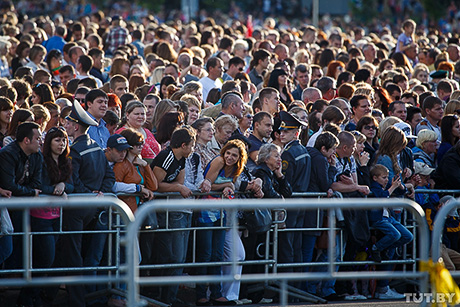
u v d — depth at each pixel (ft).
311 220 60.70
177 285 58.29
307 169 60.18
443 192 65.77
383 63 109.91
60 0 281.95
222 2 304.50
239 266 58.59
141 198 56.08
